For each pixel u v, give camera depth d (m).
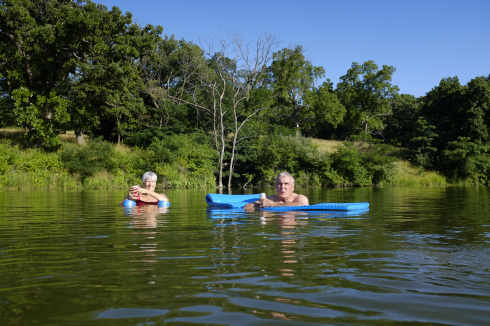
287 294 1.94
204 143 32.94
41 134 25.36
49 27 24.97
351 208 7.06
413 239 3.66
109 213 6.31
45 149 27.41
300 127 61.91
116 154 26.94
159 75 38.50
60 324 1.53
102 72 25.98
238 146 33.81
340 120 59.31
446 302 1.83
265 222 4.96
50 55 25.73
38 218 5.57
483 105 46.09
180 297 1.89
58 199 10.86
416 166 42.25
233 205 7.49
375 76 61.84
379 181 34.62
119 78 27.05
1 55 24.67
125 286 2.07
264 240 3.57
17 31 24.38
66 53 26.83
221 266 2.53
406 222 5.09
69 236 3.84
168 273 2.35
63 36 24.70
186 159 29.05
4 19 24.80
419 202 10.08
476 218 5.70
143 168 27.12
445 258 2.80
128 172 26.59
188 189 25.27
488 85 48.38
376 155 35.03
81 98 27.72
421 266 2.55
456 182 39.22
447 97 49.22
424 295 1.94
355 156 33.78
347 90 63.94
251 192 20.89
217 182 33.50
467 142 41.88
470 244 3.39
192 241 3.52
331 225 4.68
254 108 43.56
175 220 5.22
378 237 3.77
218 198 8.09
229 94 37.78
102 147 26.45
